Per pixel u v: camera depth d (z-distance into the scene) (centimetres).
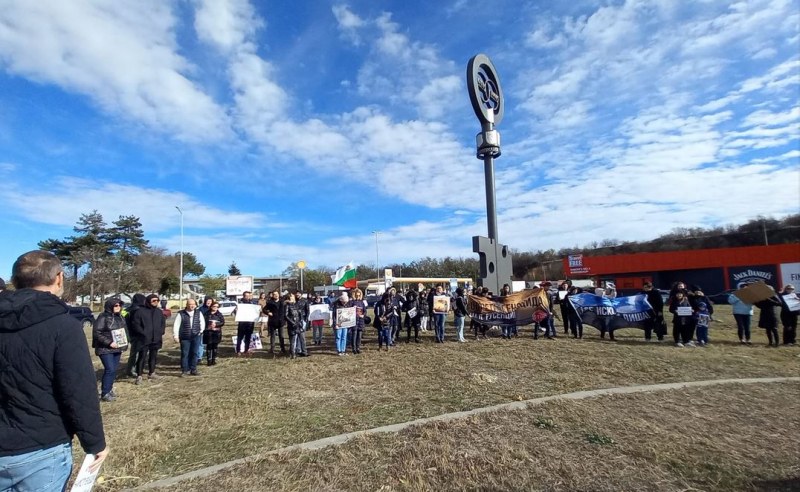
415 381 784
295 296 1176
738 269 4250
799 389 666
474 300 1399
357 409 617
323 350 1270
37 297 222
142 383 902
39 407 216
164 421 608
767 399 614
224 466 428
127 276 5628
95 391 230
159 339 952
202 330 1001
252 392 760
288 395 725
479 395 662
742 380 716
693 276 4550
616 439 467
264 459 440
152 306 938
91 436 225
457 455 431
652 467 404
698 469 400
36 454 215
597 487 370
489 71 2103
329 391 742
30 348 215
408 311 1345
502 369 858
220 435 536
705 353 1027
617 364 884
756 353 1026
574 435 479
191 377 951
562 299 1441
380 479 391
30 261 237
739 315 1209
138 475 424
